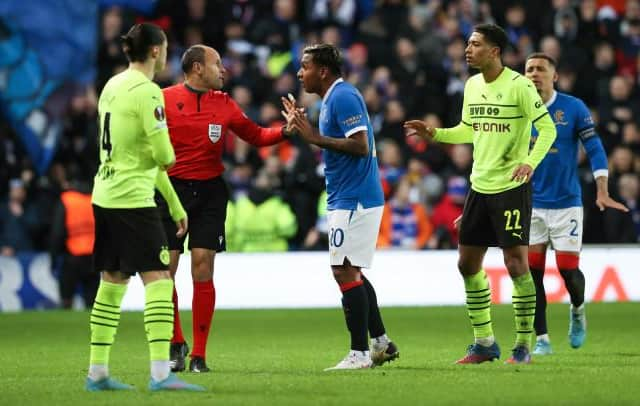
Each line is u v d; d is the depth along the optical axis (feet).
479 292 111.96
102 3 250.16
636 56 261.44
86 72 247.09
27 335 158.61
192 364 107.14
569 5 258.16
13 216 214.28
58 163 223.51
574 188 131.03
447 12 257.96
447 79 243.19
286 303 206.90
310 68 108.06
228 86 240.94
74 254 203.31
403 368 107.14
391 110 228.84
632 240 211.00
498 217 109.09
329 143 104.88
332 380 95.55
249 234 212.02
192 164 109.81
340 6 260.83
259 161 225.15
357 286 106.73
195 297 108.27
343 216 106.52
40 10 245.45
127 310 202.28
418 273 208.44
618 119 234.99
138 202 88.48
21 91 242.78
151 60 90.99
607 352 126.21
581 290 130.00
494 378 96.27
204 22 253.24
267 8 259.39
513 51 249.55
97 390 89.56
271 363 116.47
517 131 108.58
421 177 217.15
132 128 88.43
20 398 85.61
